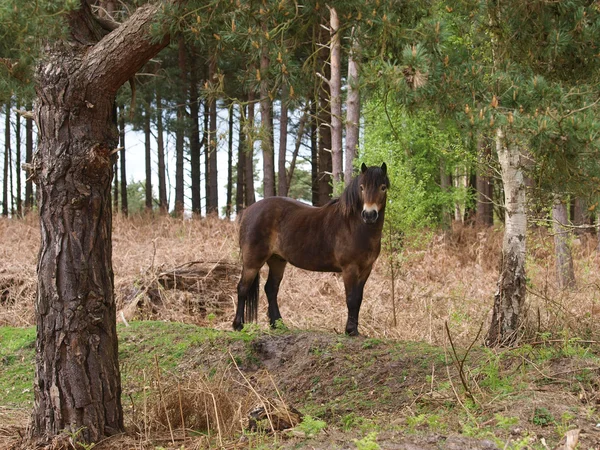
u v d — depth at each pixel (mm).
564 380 5035
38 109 4891
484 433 3932
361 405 5699
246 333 7660
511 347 6238
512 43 5750
